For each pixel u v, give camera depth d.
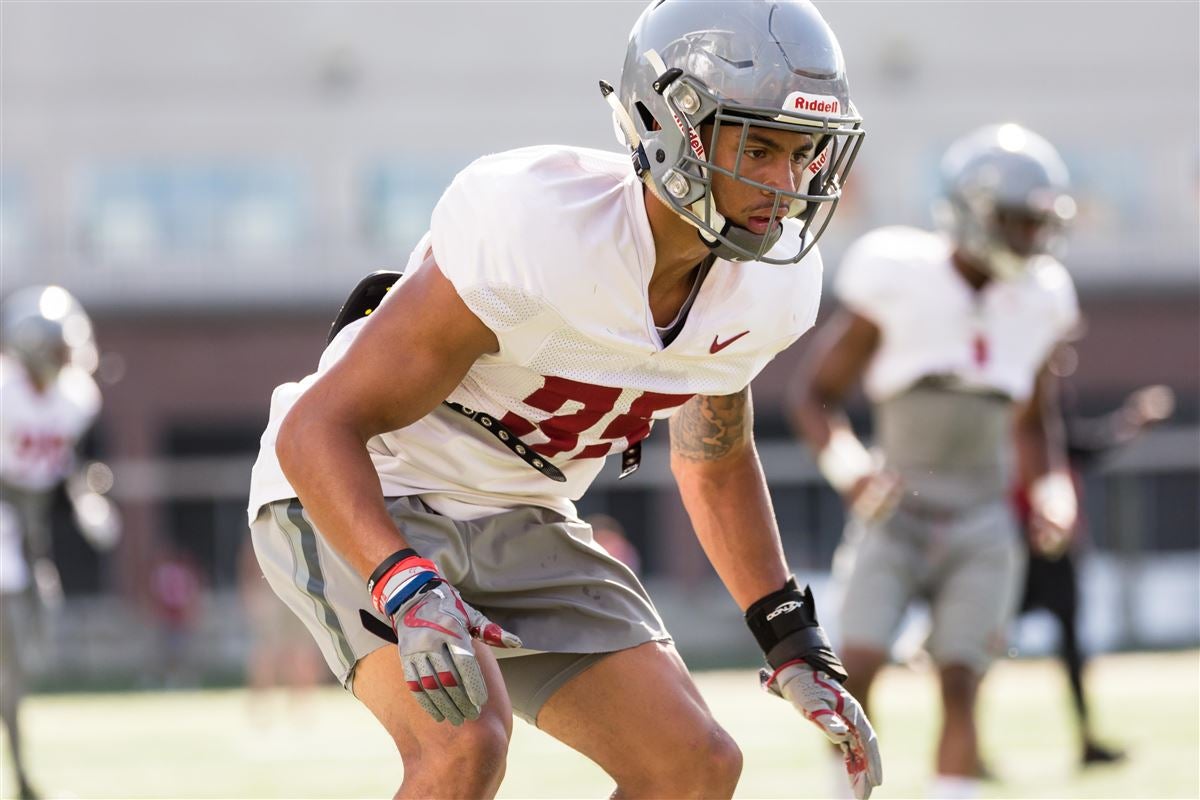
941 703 16.56
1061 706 29.69
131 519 48.50
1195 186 76.50
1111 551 43.38
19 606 22.56
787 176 8.79
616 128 9.43
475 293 8.75
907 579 16.84
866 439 64.81
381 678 9.28
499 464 9.91
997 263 17.19
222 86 77.00
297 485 8.85
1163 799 19.14
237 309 71.12
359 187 76.75
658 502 57.34
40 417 24.23
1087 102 77.38
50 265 74.06
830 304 65.94
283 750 26.22
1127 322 71.19
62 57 76.94
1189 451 43.53
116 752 26.45
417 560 8.66
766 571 10.45
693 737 9.72
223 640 47.12
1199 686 31.78
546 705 9.98
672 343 9.23
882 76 77.38
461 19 77.88
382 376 8.87
